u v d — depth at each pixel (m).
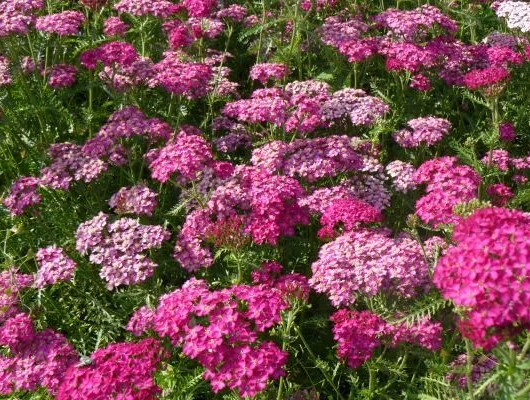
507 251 0.35
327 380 0.49
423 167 0.53
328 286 0.47
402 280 0.47
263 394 0.46
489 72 0.58
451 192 0.49
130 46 0.66
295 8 0.79
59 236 0.62
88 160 0.60
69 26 0.66
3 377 0.47
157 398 0.44
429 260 0.49
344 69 0.79
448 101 0.77
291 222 0.54
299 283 0.48
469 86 0.60
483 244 0.36
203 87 0.68
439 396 0.43
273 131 0.67
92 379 0.41
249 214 0.56
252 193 0.55
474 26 0.87
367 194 0.60
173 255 0.55
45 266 0.52
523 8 0.76
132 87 0.68
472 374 0.45
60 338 0.49
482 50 0.77
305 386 0.51
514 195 0.63
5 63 0.66
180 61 0.69
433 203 0.49
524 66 0.76
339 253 0.48
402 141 0.65
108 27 0.73
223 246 0.49
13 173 0.68
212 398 0.50
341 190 0.57
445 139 0.70
